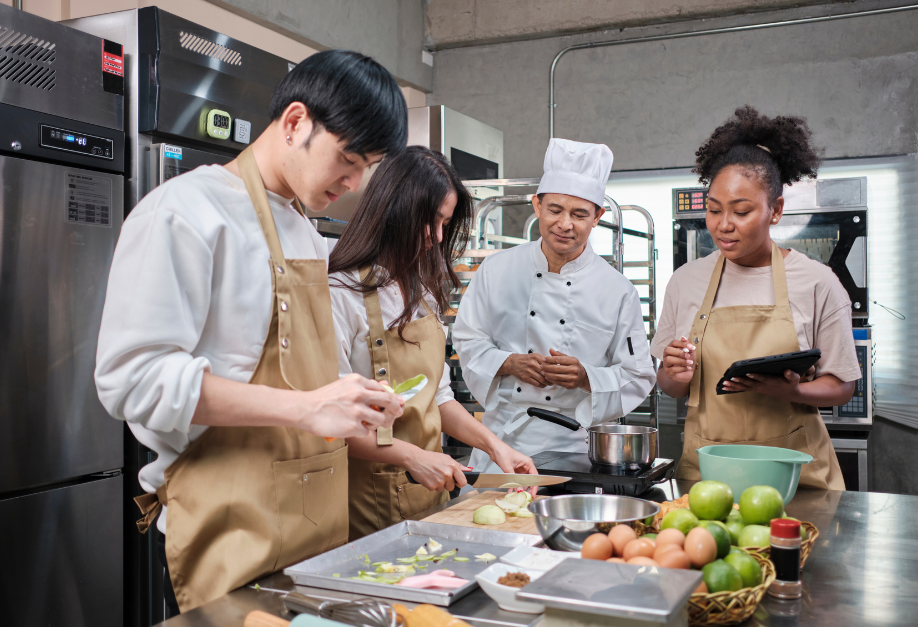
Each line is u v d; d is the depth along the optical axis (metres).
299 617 0.73
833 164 4.00
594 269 2.21
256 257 1.03
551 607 0.74
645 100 4.36
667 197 4.34
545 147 4.57
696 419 1.83
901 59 3.88
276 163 1.06
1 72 1.86
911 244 3.86
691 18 4.25
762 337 1.74
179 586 1.03
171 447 1.03
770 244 1.81
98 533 2.11
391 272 1.47
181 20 2.27
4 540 1.86
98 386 0.93
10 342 1.89
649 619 0.69
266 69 2.64
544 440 2.09
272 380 1.05
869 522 1.30
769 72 4.11
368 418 0.95
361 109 0.95
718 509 0.97
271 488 1.02
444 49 4.83
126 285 0.92
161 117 2.21
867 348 3.10
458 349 2.27
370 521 1.47
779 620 0.86
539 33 4.51
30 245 1.94
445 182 1.47
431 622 0.78
